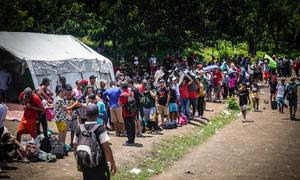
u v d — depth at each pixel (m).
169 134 16.11
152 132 16.23
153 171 11.71
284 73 43.56
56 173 10.26
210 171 11.92
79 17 37.59
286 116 22.14
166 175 11.45
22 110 18.09
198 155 13.80
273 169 12.23
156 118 16.30
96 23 37.25
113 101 14.86
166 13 39.59
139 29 37.69
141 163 12.22
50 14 36.88
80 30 37.94
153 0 37.53
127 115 13.70
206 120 19.91
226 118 21.19
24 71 19.45
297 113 23.16
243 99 20.16
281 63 44.19
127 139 14.61
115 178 10.59
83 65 22.41
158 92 17.25
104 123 13.96
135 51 38.47
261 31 61.75
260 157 13.64
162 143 14.65
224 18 43.47
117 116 14.83
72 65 21.62
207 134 17.12
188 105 18.83
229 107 23.73
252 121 20.48
